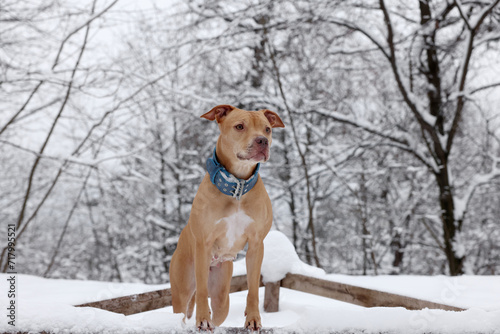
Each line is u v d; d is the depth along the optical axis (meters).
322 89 11.59
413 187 12.58
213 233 2.51
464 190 12.09
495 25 9.82
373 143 10.70
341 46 11.03
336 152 11.09
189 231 2.86
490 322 2.01
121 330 1.96
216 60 11.39
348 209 12.51
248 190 2.49
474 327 2.00
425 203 12.62
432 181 12.20
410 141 10.60
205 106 11.19
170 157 13.01
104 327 1.95
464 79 9.42
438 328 2.01
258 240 2.54
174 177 13.09
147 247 13.20
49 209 13.62
